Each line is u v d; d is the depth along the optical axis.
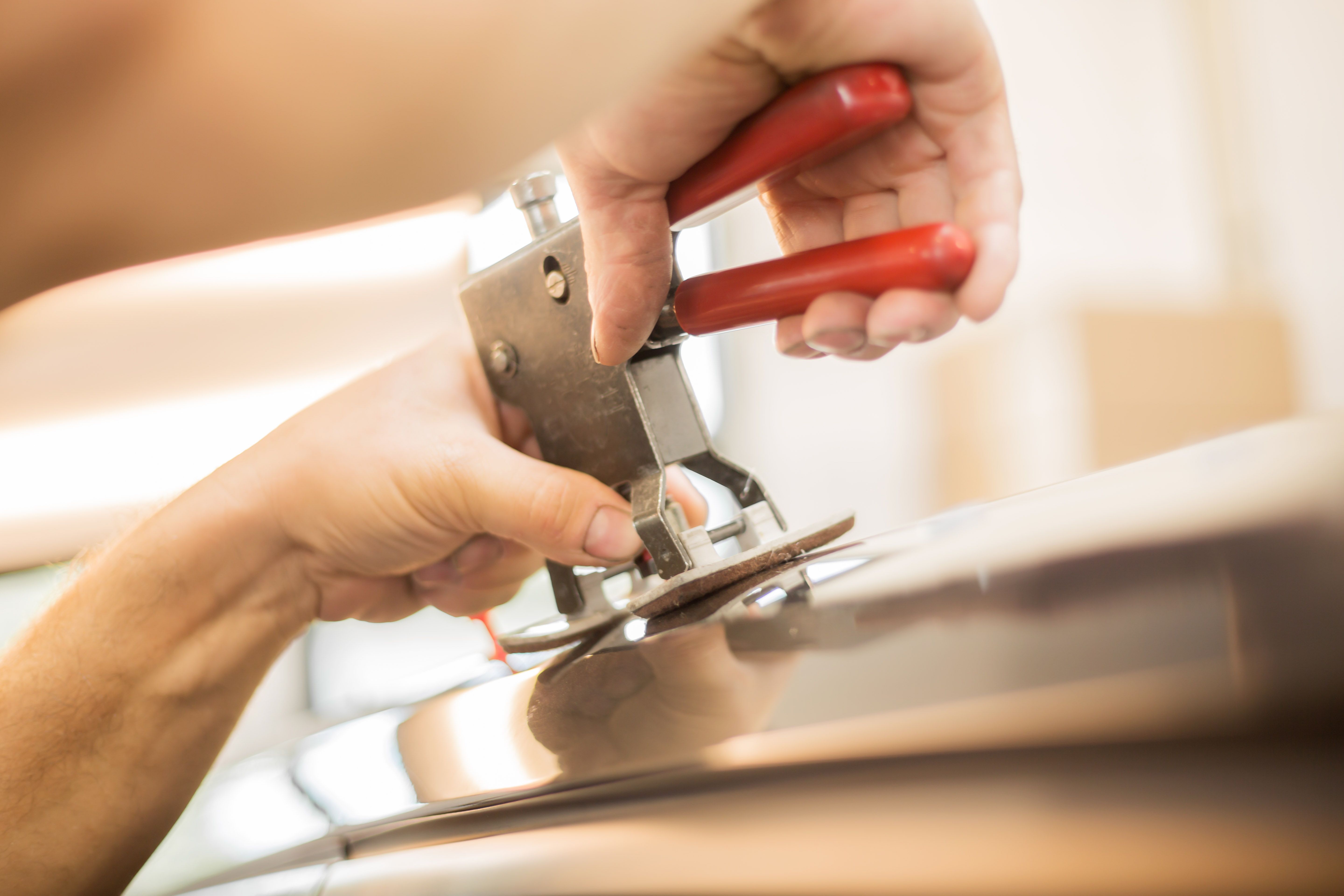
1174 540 0.24
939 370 2.75
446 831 0.31
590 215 0.40
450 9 0.15
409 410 0.53
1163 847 0.14
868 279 0.36
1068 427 2.30
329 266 0.77
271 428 0.83
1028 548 0.28
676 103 0.34
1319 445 0.28
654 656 0.35
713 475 0.49
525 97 0.17
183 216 0.18
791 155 0.35
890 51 0.34
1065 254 2.79
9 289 0.19
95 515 0.82
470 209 0.52
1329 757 0.14
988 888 0.16
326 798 0.41
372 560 0.55
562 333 0.48
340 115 0.16
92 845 0.46
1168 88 2.82
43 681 0.46
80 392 0.70
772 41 0.32
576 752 0.28
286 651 0.57
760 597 0.37
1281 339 2.41
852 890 0.17
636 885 0.21
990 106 0.38
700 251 2.15
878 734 0.19
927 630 0.24
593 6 0.16
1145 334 2.31
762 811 0.20
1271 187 2.67
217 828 0.46
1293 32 2.58
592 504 0.47
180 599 0.50
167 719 0.49
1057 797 0.16
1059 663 0.19
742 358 2.68
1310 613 0.17
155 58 0.14
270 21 0.14
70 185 0.17
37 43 0.14
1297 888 0.13
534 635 0.51
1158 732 0.15
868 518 2.75
